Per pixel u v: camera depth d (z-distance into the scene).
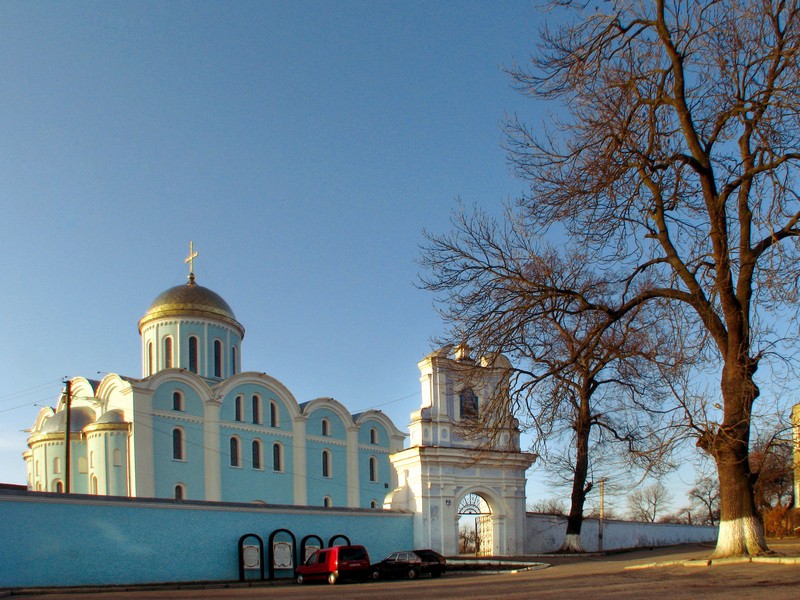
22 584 27.08
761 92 18.94
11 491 27.31
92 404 58.78
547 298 22.92
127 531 30.38
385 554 37.94
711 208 20.62
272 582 32.97
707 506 87.31
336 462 65.62
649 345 24.36
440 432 40.00
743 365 19.94
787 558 18.77
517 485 41.38
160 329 63.84
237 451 59.56
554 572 25.38
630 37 21.28
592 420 36.22
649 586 16.81
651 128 20.25
